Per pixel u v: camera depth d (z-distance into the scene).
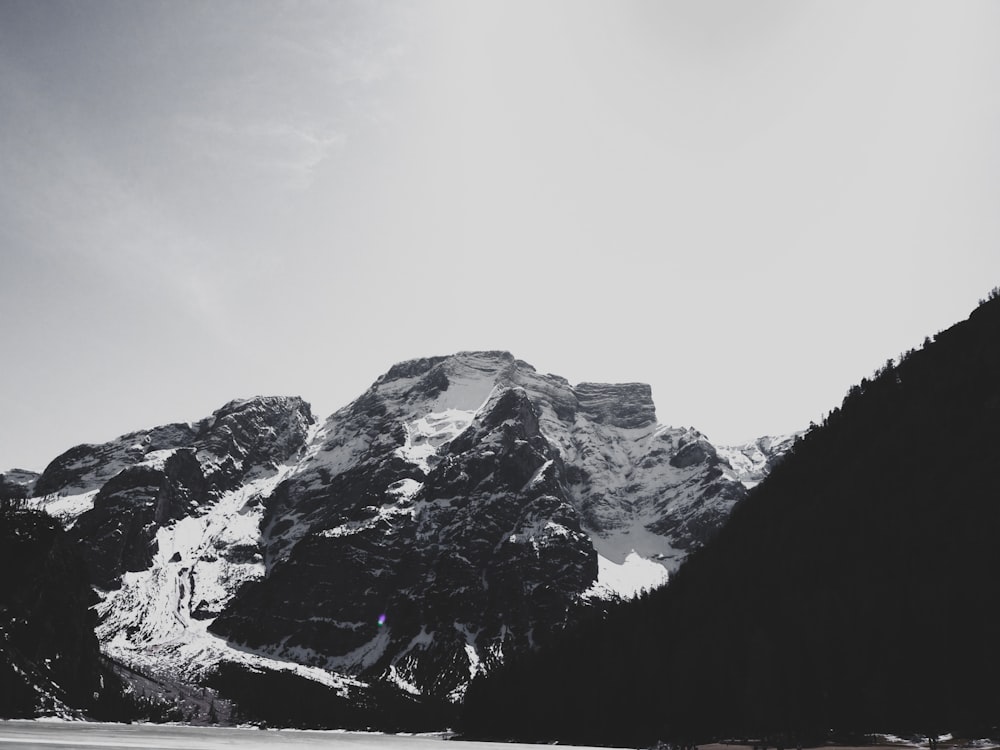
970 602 148.50
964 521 170.00
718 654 198.88
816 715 156.75
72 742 152.25
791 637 179.88
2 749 128.38
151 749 137.75
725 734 178.38
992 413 192.75
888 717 143.12
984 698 133.00
